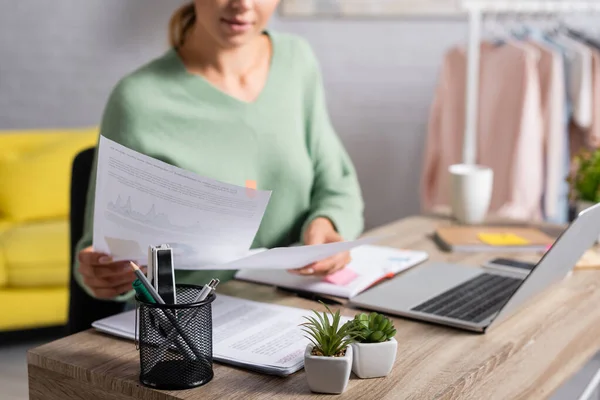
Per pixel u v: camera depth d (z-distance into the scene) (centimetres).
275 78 161
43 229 312
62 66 419
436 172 344
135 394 99
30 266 297
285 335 114
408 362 108
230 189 106
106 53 421
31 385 110
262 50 164
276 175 160
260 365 102
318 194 169
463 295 136
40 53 416
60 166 347
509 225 193
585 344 124
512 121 308
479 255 166
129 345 113
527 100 303
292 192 162
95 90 424
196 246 114
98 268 127
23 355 294
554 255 118
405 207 415
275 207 162
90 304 157
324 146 171
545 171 313
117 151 105
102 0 416
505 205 309
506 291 139
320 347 98
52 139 368
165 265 100
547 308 133
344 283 139
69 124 425
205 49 153
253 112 156
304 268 137
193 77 153
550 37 329
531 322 126
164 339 97
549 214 314
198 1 142
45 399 109
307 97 169
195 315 97
